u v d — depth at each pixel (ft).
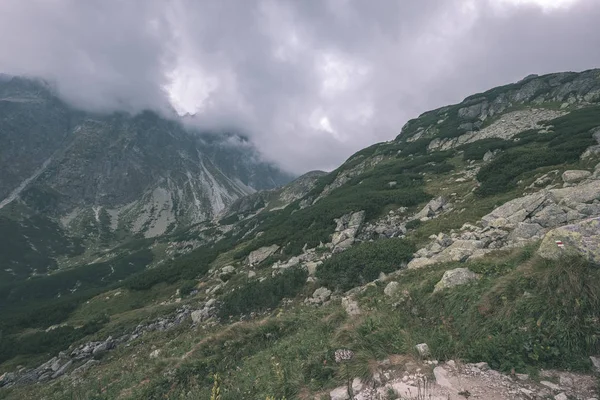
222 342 38.73
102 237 602.85
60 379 69.10
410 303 31.40
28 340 96.53
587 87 217.15
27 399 59.98
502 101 271.28
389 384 19.69
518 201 64.08
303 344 30.60
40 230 547.49
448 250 54.08
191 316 82.53
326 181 278.67
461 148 200.44
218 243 309.01
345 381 21.40
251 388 25.46
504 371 18.74
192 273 129.80
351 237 99.91
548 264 24.00
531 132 169.27
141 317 94.94
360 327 27.07
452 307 26.84
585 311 19.85
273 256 112.98
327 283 67.87
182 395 30.07
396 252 67.82
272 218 276.62
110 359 72.74
